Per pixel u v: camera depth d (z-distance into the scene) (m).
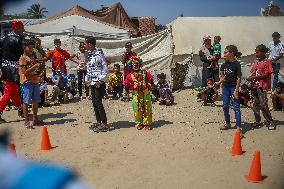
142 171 4.89
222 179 4.59
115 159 5.40
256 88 7.10
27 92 7.23
